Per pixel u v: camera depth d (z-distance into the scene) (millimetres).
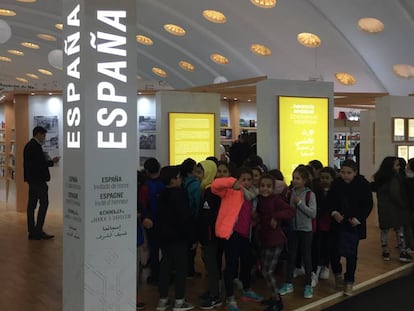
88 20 2957
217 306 4125
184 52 13617
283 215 3994
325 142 6348
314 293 4535
